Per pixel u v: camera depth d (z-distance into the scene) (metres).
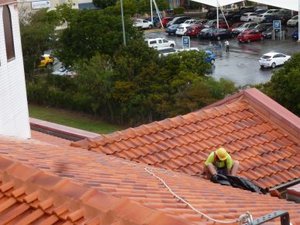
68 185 5.30
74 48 43.94
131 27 44.12
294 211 7.07
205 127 12.14
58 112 41.34
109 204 4.89
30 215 5.11
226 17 66.75
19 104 13.42
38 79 44.31
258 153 11.64
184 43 53.19
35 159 6.52
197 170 10.82
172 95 35.94
